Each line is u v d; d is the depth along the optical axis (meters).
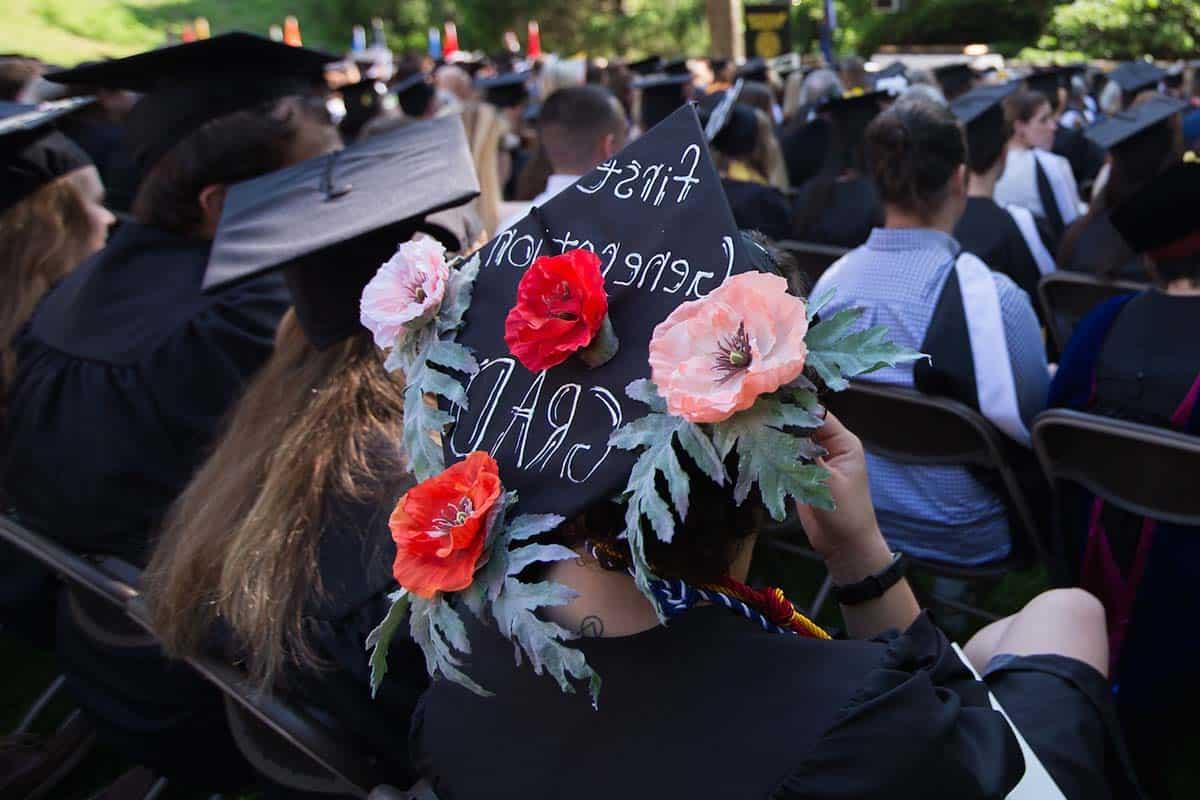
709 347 0.89
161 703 1.81
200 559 1.47
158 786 2.27
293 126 2.25
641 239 1.06
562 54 22.53
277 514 1.42
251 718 1.62
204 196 2.18
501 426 1.05
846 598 1.35
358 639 1.39
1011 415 2.27
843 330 0.92
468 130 4.18
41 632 2.36
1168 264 2.01
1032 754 1.24
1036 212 4.55
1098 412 2.09
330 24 22.80
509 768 1.03
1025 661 1.49
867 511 1.32
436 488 0.97
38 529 2.02
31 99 4.36
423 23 22.52
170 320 2.09
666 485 0.97
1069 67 9.02
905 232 2.38
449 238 1.90
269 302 2.16
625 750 0.98
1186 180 1.89
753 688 0.98
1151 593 2.02
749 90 6.32
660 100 7.16
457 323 1.12
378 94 7.29
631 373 0.98
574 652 0.90
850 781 0.91
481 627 1.11
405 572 0.94
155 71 2.38
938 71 8.55
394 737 1.44
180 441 2.02
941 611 3.04
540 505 0.97
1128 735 2.13
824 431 1.30
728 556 1.07
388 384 1.53
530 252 1.13
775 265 1.11
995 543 2.46
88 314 2.11
